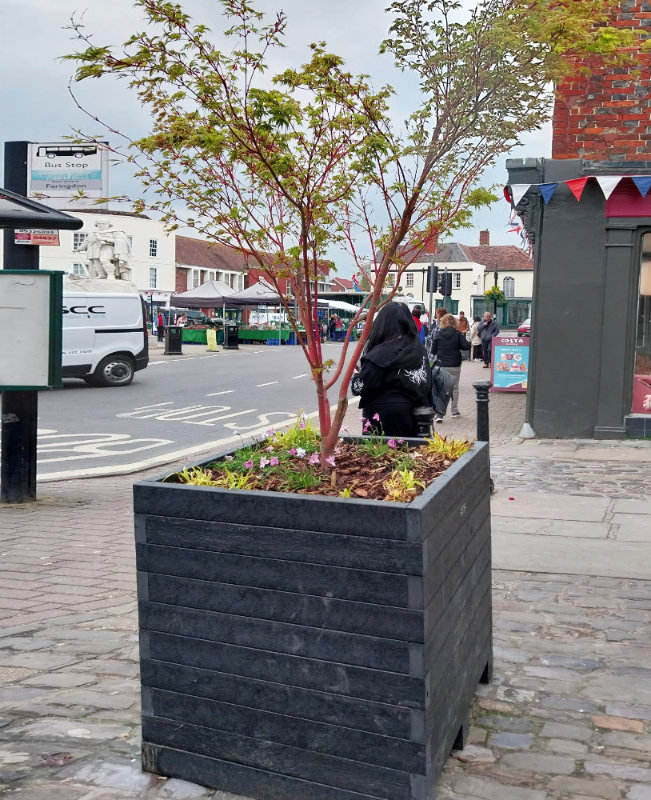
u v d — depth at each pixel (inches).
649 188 396.8
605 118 412.2
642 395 424.2
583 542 225.3
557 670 137.9
